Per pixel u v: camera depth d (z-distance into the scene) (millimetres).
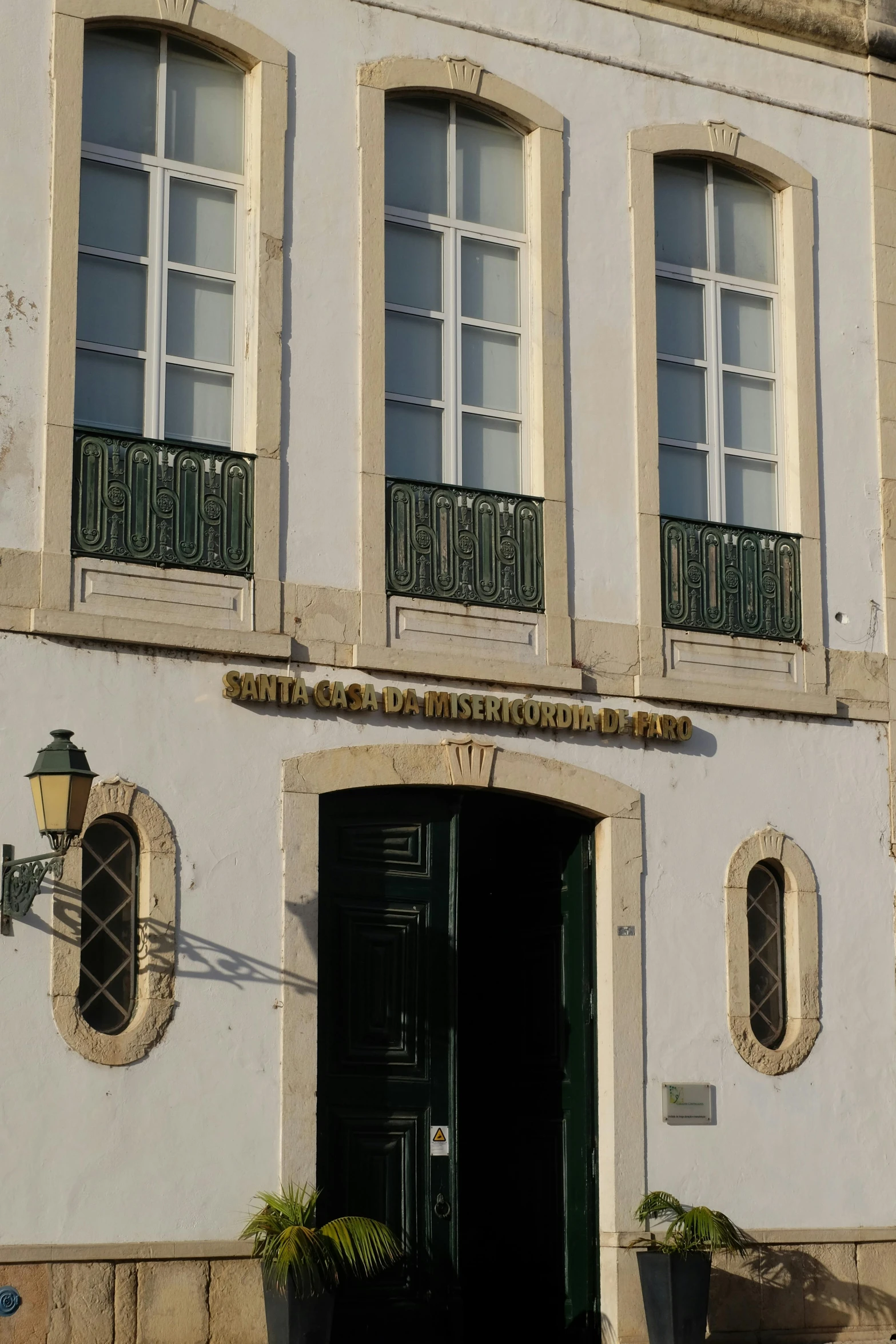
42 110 10586
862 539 12859
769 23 13062
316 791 10805
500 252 12086
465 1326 12711
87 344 10727
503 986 12539
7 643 10094
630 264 12328
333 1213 10727
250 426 10977
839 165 13234
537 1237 12016
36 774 9281
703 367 12672
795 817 12289
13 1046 9766
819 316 12984
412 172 11891
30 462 10281
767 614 12414
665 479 12422
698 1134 11617
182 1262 9961
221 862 10477
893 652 12820
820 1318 11742
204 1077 10219
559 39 12328
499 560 11570
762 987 12141
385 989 11109
